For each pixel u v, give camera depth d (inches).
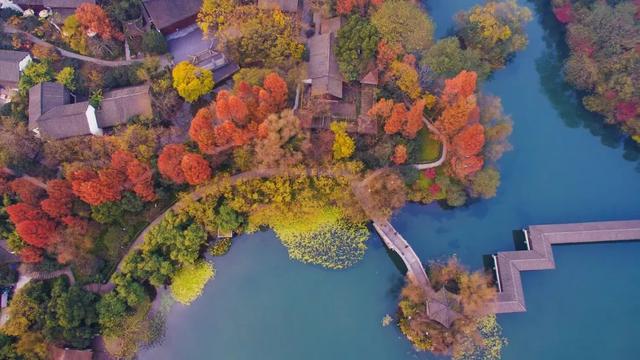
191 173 2721.5
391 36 3065.9
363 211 3021.7
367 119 3038.9
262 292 3043.8
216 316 2992.1
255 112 2822.3
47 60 3253.0
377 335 2945.4
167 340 2928.2
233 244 3127.5
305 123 3021.7
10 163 2824.8
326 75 3125.0
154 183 2869.1
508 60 3700.8
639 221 3056.1
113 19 3302.2
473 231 3201.3
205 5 3211.1
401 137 3070.9
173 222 2876.5
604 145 3476.9
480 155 2982.3
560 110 3580.2
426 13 3631.9
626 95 3097.9
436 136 3139.8
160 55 3351.4
